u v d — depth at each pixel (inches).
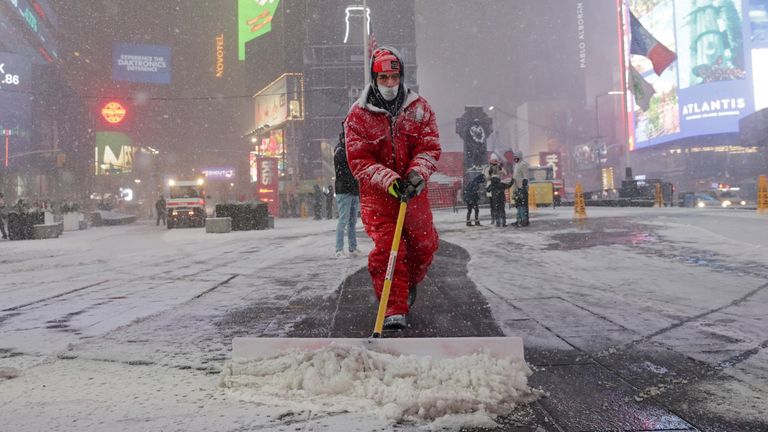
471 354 94.1
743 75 2491.4
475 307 153.3
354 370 88.5
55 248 454.0
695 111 2583.7
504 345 94.3
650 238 327.9
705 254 254.7
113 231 831.1
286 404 82.4
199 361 108.3
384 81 126.6
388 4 2190.0
